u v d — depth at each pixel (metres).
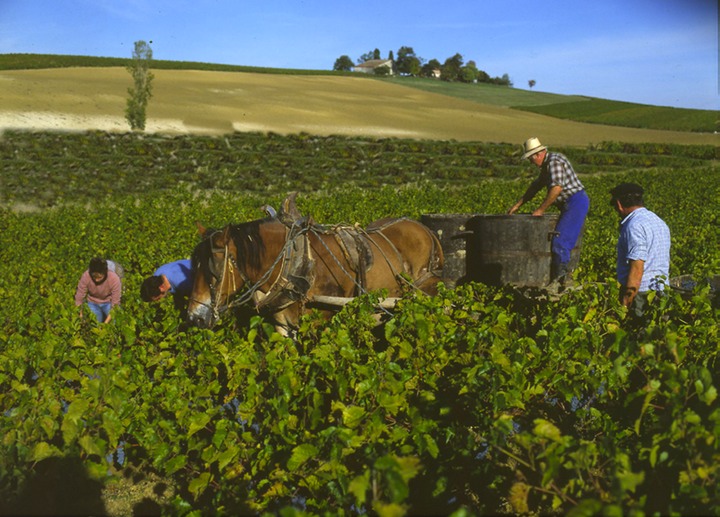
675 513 2.82
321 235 6.04
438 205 22.39
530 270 7.02
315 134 51.81
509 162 41.81
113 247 13.25
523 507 3.44
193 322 5.38
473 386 4.25
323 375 4.52
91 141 41.00
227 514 3.81
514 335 5.21
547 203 7.31
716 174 36.53
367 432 3.90
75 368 5.35
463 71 179.12
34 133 41.94
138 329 6.54
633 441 4.21
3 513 3.50
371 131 55.91
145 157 38.94
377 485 2.73
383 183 36.06
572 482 3.15
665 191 27.30
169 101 59.66
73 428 3.92
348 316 5.43
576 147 50.75
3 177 33.59
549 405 4.84
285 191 33.69
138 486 4.84
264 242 5.65
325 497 3.92
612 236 12.31
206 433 4.55
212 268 5.38
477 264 7.19
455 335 4.94
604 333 5.31
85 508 3.99
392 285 6.57
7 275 11.62
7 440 3.93
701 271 7.96
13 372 5.17
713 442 3.07
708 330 5.10
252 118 56.31
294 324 5.91
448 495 4.24
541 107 92.94
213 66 101.62
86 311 6.43
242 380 4.74
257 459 4.05
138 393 4.83
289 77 89.56
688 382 3.51
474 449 4.27
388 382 4.18
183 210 22.48
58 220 18.50
